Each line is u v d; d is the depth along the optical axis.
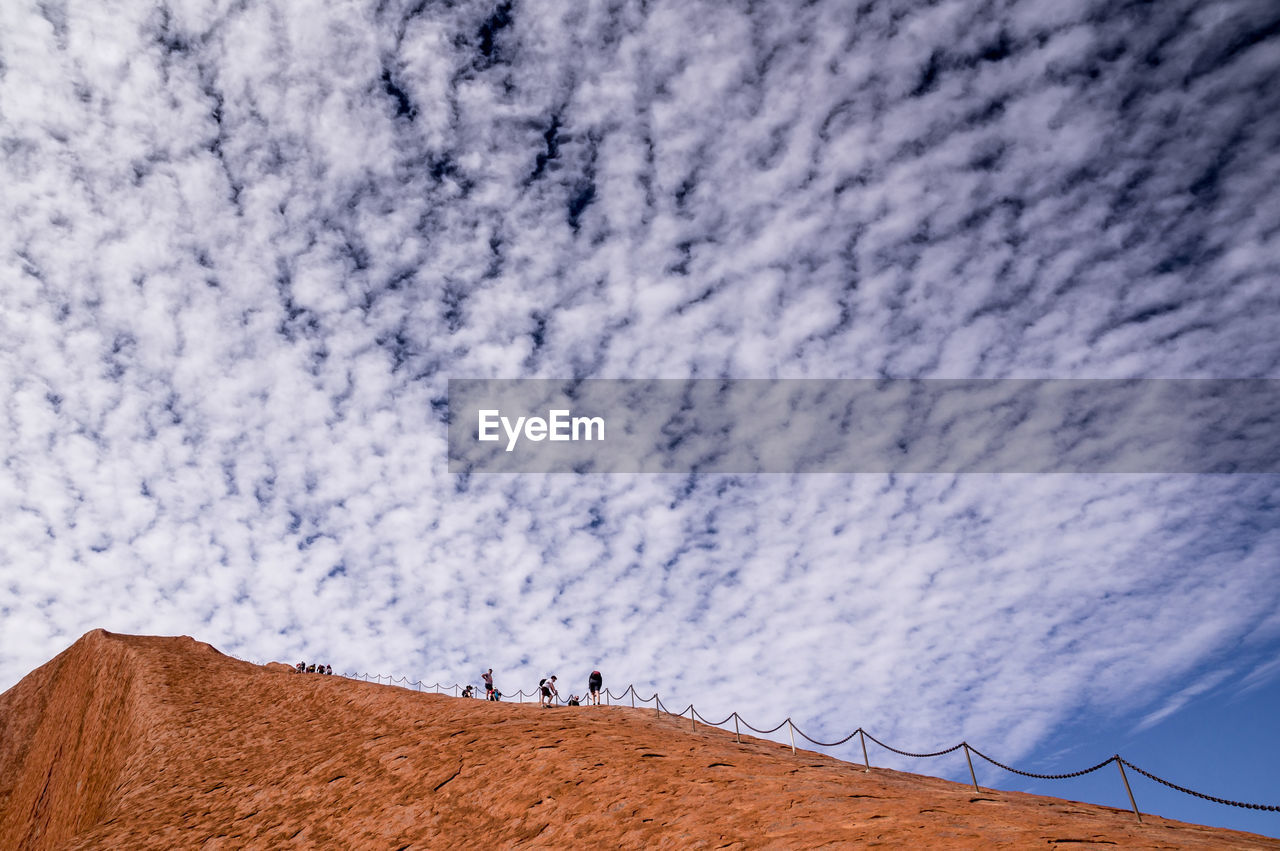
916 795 13.39
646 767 16.22
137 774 26.80
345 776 21.02
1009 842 9.50
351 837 17.28
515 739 19.98
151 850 20.00
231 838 19.39
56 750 39.34
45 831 33.91
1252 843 10.05
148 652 39.25
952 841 9.78
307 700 31.31
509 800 16.33
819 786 13.76
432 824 16.56
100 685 39.03
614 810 14.30
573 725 21.38
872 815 11.46
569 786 16.05
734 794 13.75
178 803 23.12
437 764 19.69
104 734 35.00
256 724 29.64
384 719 26.58
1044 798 15.48
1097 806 14.70
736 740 21.77
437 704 27.28
